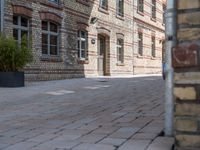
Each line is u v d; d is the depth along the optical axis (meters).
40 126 7.43
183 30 5.00
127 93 13.05
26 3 18.86
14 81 15.80
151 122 7.52
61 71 21.70
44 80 20.17
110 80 20.28
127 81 19.27
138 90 14.03
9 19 17.84
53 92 13.76
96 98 11.80
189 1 4.97
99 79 21.39
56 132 6.80
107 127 7.14
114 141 5.98
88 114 8.75
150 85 16.27
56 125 7.48
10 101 11.45
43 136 6.50
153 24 36.62
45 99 11.82
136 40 32.59
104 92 13.54
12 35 18.03
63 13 21.92
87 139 6.18
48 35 20.78
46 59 20.38
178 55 4.99
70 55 22.69
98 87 15.54
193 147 4.96
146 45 34.94
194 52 4.92
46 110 9.55
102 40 27.48
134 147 5.58
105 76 26.14
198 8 4.93
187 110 4.99
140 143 5.80
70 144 5.87
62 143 5.95
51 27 21.17
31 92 13.80
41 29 20.09
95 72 25.83
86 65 24.56
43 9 20.14
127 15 30.78
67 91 14.07
